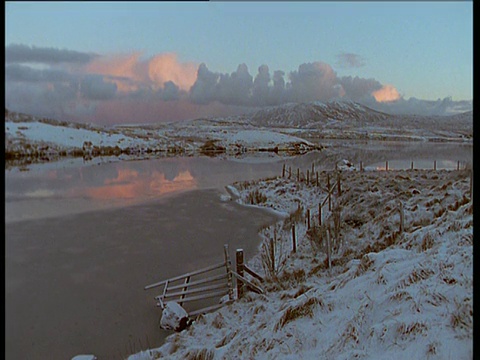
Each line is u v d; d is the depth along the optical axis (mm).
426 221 4109
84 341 2807
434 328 1899
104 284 3484
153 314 3289
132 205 5160
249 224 5375
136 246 4176
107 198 4891
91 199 4586
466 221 2969
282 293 3455
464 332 1804
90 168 4652
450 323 1889
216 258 4398
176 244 4441
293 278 3912
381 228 4473
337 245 4559
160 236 4508
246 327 2924
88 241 3939
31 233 3693
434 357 1729
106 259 3781
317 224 5293
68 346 2758
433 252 2734
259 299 3469
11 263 3332
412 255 2967
